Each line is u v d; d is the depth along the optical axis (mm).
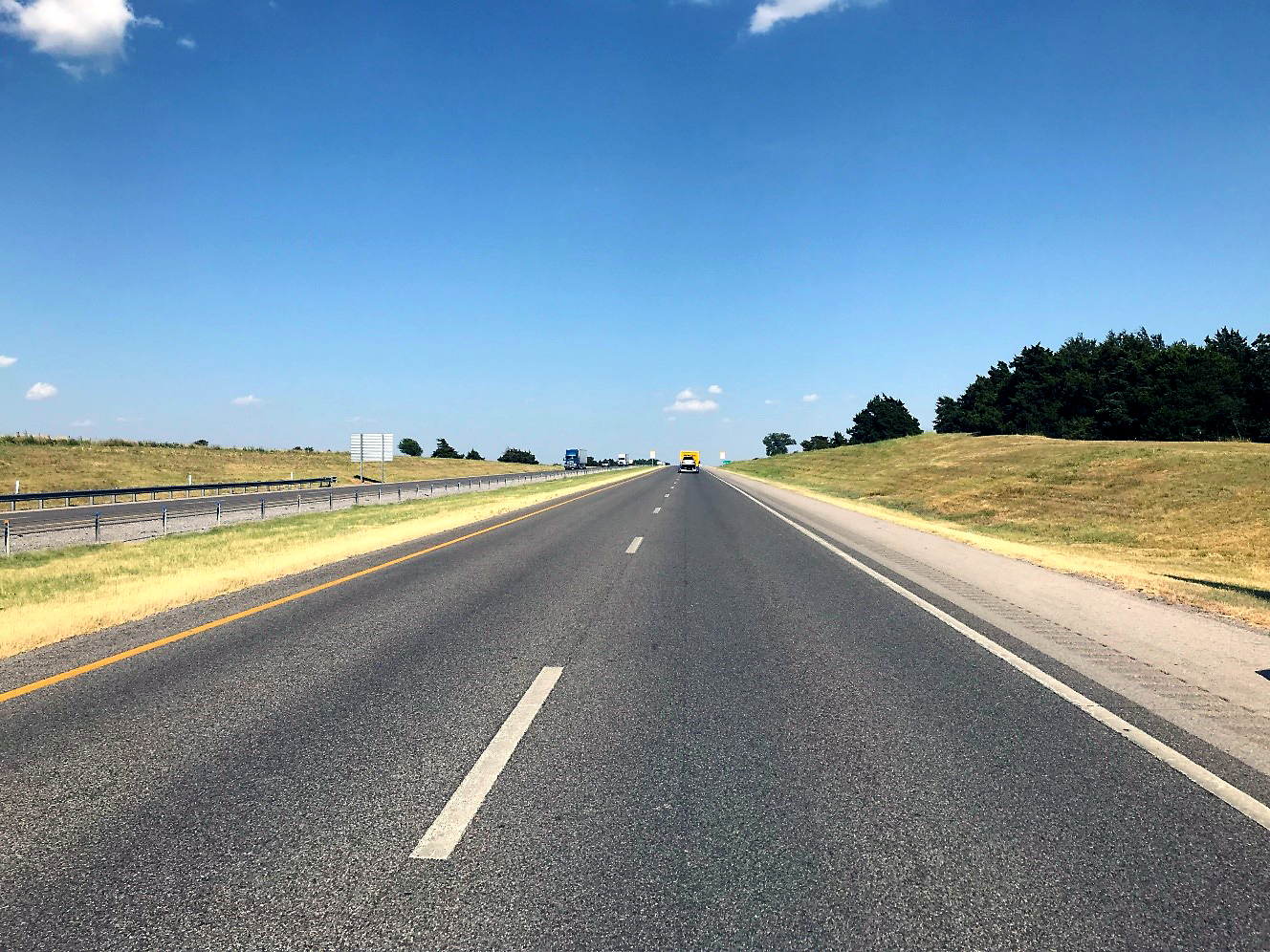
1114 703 5762
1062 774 4422
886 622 8852
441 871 3352
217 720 5383
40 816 3877
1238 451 45281
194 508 33625
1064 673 6637
